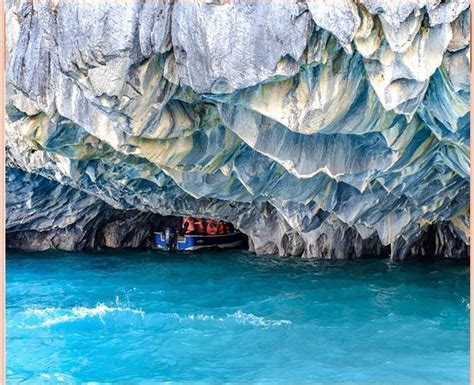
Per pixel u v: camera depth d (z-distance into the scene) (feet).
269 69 27.96
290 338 39.22
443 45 26.23
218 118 36.76
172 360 35.50
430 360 34.78
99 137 36.06
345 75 29.40
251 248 75.31
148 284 56.90
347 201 47.83
